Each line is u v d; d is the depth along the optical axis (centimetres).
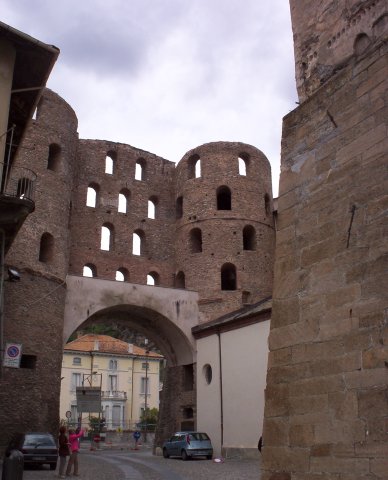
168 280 4325
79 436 2050
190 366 3791
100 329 9962
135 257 4278
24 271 3152
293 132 906
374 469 629
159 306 3716
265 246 4188
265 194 4391
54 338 3216
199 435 3081
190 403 3544
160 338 3969
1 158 1661
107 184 4384
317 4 972
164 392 3959
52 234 3434
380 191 715
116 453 3984
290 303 816
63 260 3469
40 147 3541
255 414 2831
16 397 2900
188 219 4253
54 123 3694
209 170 4303
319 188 820
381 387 644
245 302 3988
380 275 684
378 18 834
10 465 1076
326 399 714
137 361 8381
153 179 4600
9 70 1698
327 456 693
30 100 1858
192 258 4103
